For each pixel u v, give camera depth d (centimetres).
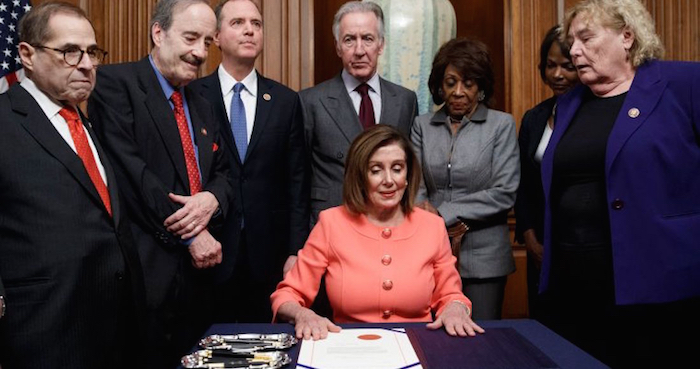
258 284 249
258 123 249
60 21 169
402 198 187
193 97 230
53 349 161
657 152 180
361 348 139
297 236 253
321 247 183
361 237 182
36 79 173
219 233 227
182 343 216
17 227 162
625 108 186
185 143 219
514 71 382
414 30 327
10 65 270
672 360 188
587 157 191
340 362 129
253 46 256
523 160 270
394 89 280
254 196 245
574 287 197
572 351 138
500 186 254
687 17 377
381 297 175
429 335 150
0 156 162
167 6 213
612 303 189
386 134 179
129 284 184
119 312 181
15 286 161
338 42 276
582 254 192
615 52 188
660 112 183
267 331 158
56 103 177
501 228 256
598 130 191
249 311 251
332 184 264
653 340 187
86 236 168
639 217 181
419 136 268
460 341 144
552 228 207
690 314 188
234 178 244
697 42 377
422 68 327
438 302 180
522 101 383
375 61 273
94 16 340
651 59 190
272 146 250
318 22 394
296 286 182
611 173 184
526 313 378
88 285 168
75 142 177
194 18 212
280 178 256
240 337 146
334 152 265
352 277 178
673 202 182
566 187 199
